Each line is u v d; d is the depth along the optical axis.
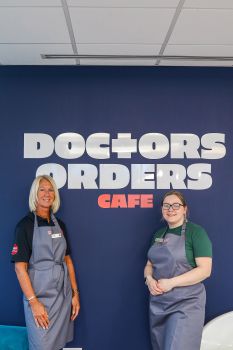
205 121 3.34
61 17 2.38
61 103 3.33
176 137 3.33
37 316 2.74
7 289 3.27
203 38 2.70
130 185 3.32
